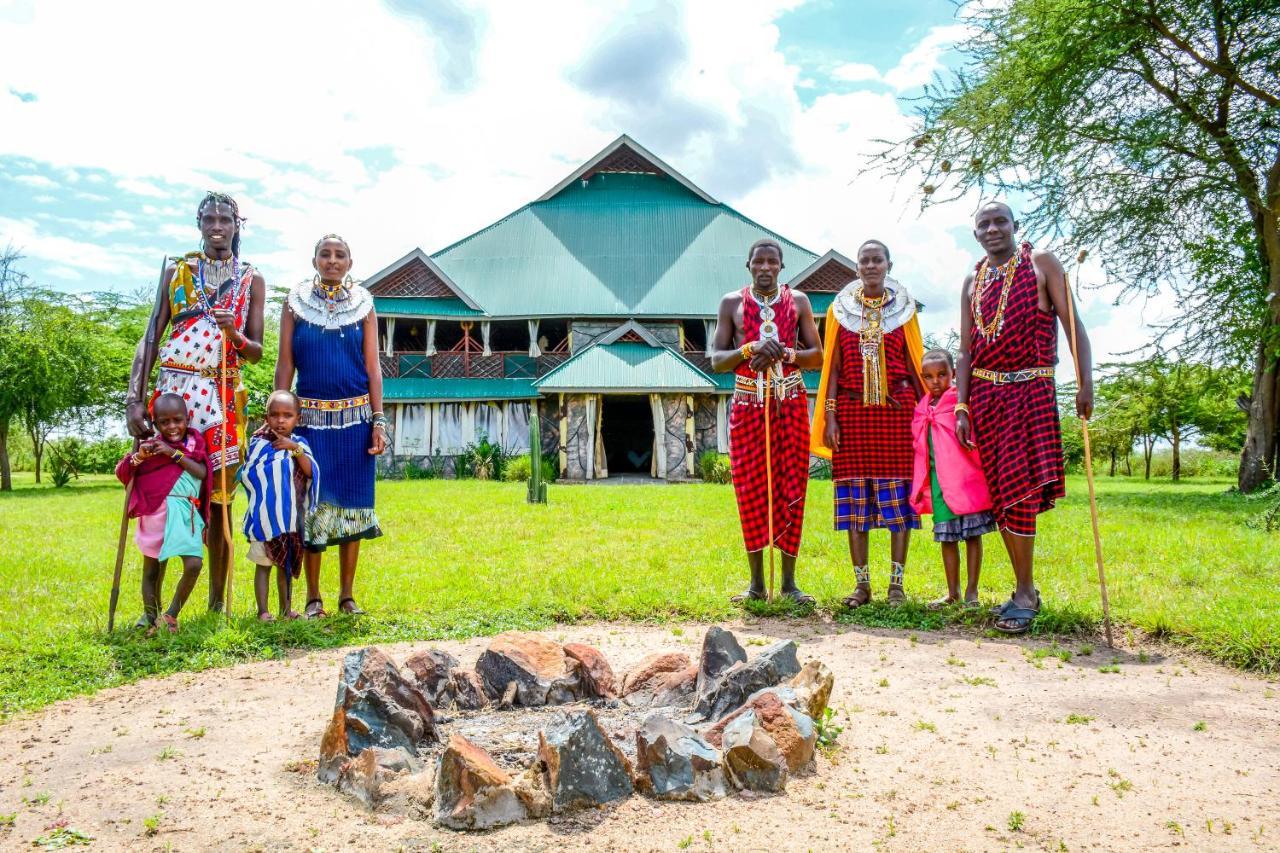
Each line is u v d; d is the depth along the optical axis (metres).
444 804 2.67
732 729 2.99
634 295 27.77
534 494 14.45
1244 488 17.34
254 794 2.88
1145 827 2.62
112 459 35.12
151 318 5.50
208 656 4.60
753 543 5.95
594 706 3.69
